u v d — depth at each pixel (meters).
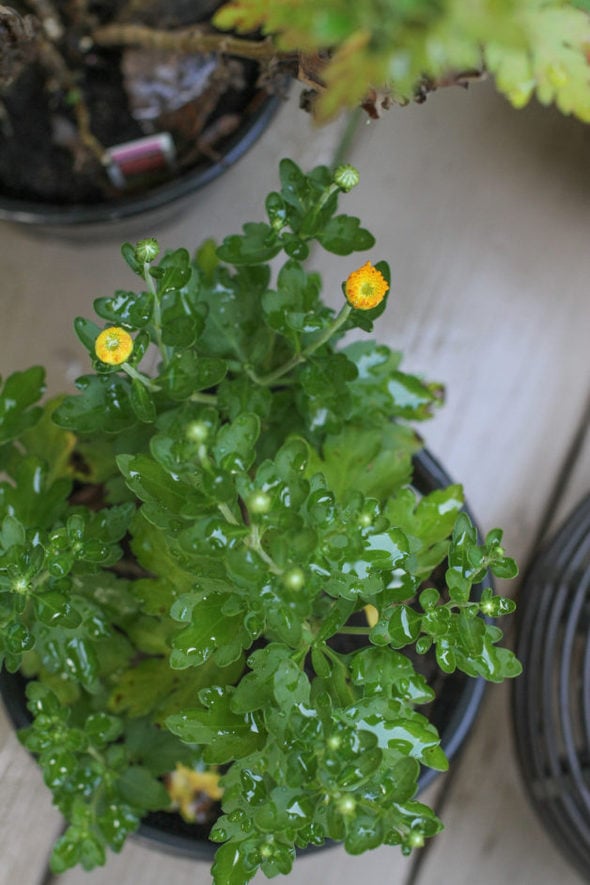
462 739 0.75
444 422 0.94
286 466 0.60
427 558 0.70
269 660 0.62
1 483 0.71
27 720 0.75
